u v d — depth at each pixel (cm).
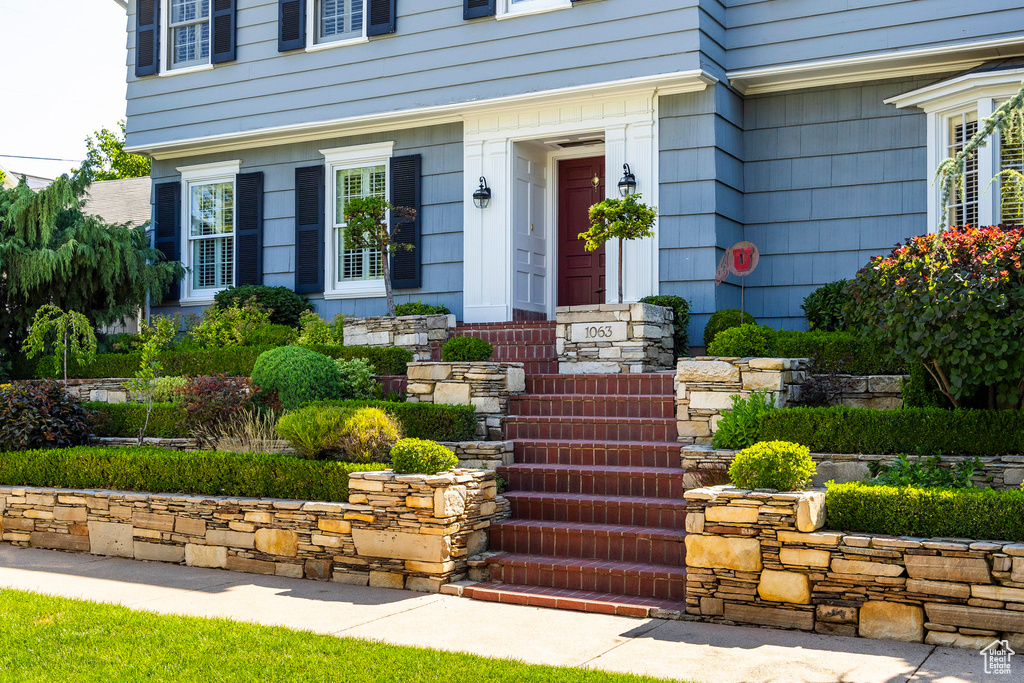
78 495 937
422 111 1343
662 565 747
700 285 1178
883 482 697
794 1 1193
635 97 1223
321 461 845
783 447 680
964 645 579
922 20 1123
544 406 991
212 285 1579
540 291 1384
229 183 1569
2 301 1448
